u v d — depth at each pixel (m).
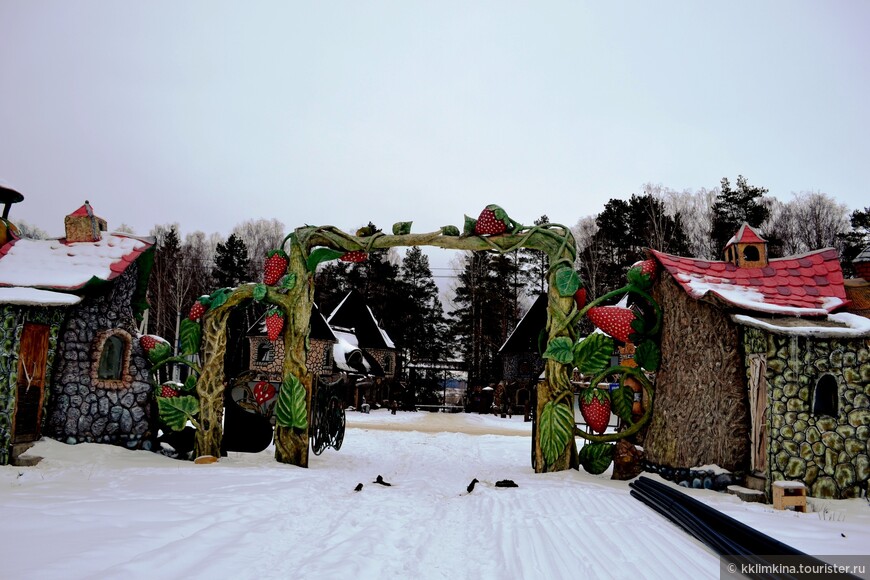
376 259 52.84
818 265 11.16
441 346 53.28
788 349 9.41
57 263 12.08
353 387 38.22
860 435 9.19
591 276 42.94
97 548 5.01
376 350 44.16
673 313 11.38
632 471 11.48
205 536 5.66
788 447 9.18
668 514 7.28
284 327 13.05
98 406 11.81
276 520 6.69
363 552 5.54
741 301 10.04
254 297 12.66
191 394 12.50
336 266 55.59
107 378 12.09
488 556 5.58
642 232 43.66
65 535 5.43
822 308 10.16
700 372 10.66
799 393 9.30
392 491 9.53
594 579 4.73
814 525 7.23
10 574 4.27
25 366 10.91
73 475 9.45
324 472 11.25
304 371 12.67
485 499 8.77
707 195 52.97
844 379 9.30
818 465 9.12
